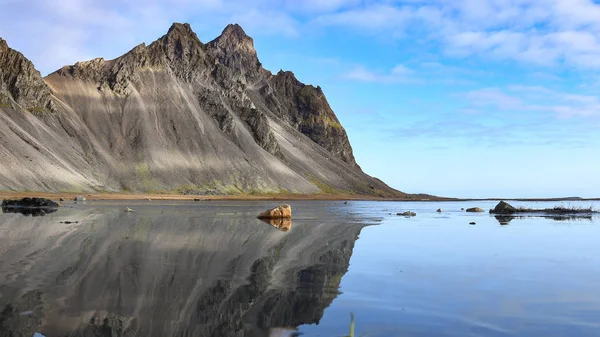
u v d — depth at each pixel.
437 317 9.80
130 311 10.09
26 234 26.88
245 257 18.66
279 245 23.27
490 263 17.50
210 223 38.47
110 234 27.59
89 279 13.47
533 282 13.69
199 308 10.43
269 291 12.26
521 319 9.67
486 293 12.14
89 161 169.50
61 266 15.67
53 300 10.91
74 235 26.66
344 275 14.78
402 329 8.95
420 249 22.02
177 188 180.62
